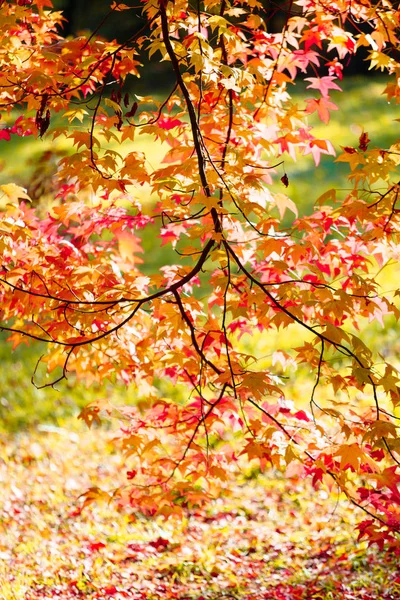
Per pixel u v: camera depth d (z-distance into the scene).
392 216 3.60
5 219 3.95
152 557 5.79
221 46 3.95
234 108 4.14
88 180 3.44
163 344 4.22
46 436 8.57
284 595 4.91
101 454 8.01
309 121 19.69
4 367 10.27
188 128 4.19
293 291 3.40
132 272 4.48
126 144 18.91
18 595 4.86
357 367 3.14
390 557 5.23
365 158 3.37
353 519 6.07
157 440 4.26
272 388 3.31
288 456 3.39
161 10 3.26
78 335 4.11
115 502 6.88
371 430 3.14
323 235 4.07
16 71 3.82
